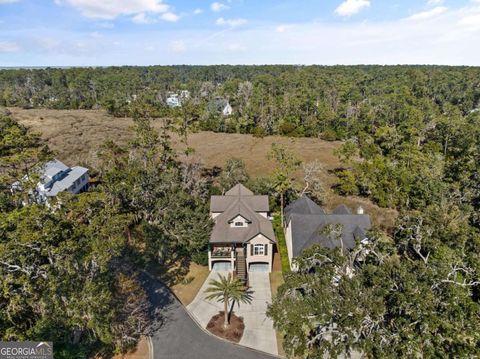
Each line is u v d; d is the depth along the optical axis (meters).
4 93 140.50
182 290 36.28
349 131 94.88
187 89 168.38
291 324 21.97
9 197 32.81
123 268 36.47
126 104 125.38
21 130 44.38
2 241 24.23
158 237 40.41
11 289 23.25
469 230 33.91
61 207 28.23
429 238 32.41
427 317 19.48
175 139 97.69
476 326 19.55
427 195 48.44
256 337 29.64
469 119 82.38
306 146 91.62
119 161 54.25
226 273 39.34
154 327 30.73
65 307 22.73
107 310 23.83
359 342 21.06
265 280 37.97
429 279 22.25
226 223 40.72
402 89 119.75
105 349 27.83
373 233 29.64
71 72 186.00
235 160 62.34
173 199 42.66
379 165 56.28
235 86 152.50
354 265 30.06
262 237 38.28
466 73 164.62
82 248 25.20
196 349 28.25
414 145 68.69
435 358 19.38
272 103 111.19
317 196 55.59
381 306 20.53
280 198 53.03
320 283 23.69
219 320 31.69
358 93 122.62
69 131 91.62
